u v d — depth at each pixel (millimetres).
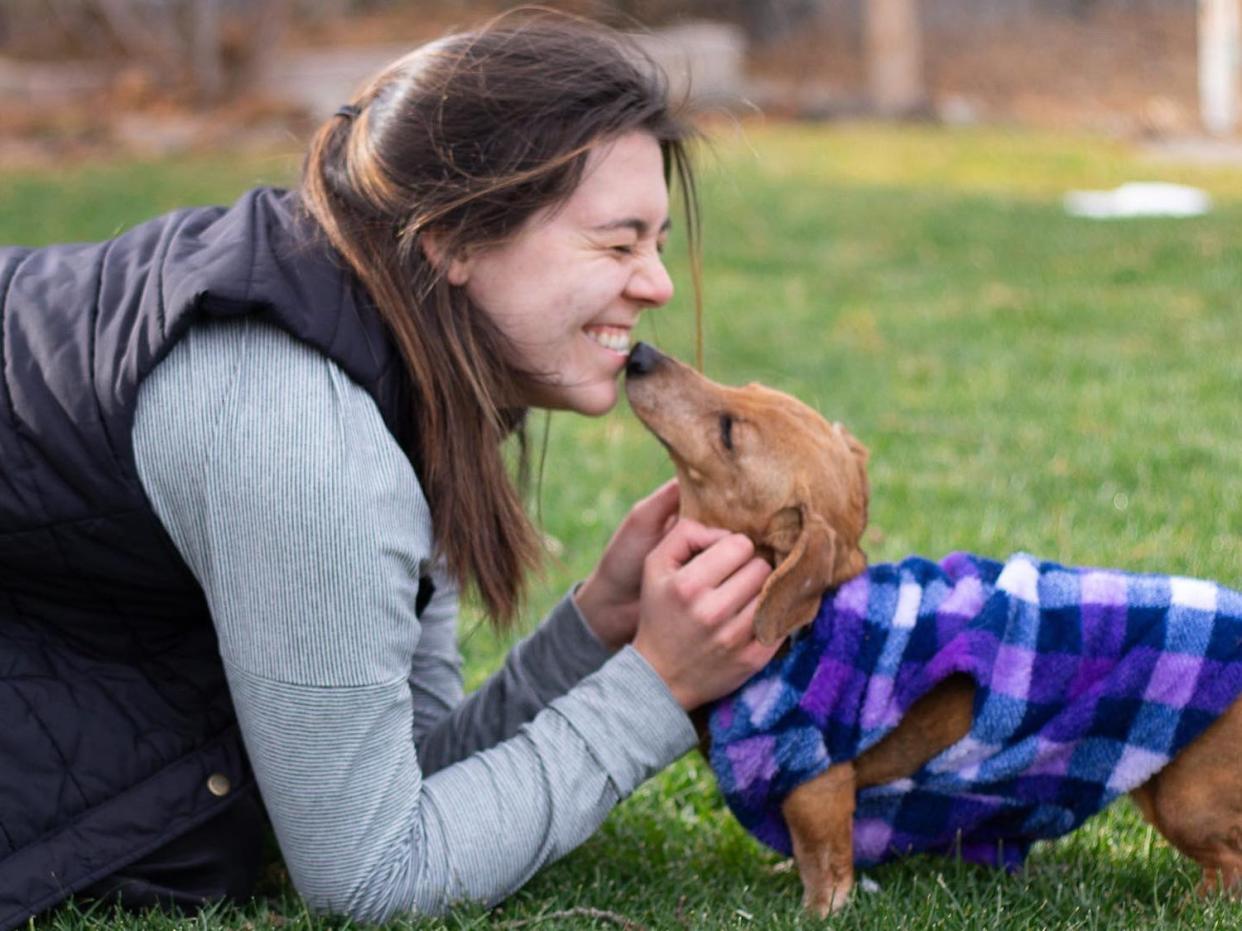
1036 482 5789
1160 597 3207
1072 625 3195
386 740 2924
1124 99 20219
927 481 5812
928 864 3488
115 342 2854
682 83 4484
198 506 2834
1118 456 6008
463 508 3053
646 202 3102
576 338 3117
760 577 3172
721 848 3625
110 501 2871
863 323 8945
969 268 10633
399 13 21344
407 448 3051
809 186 14312
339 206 2992
